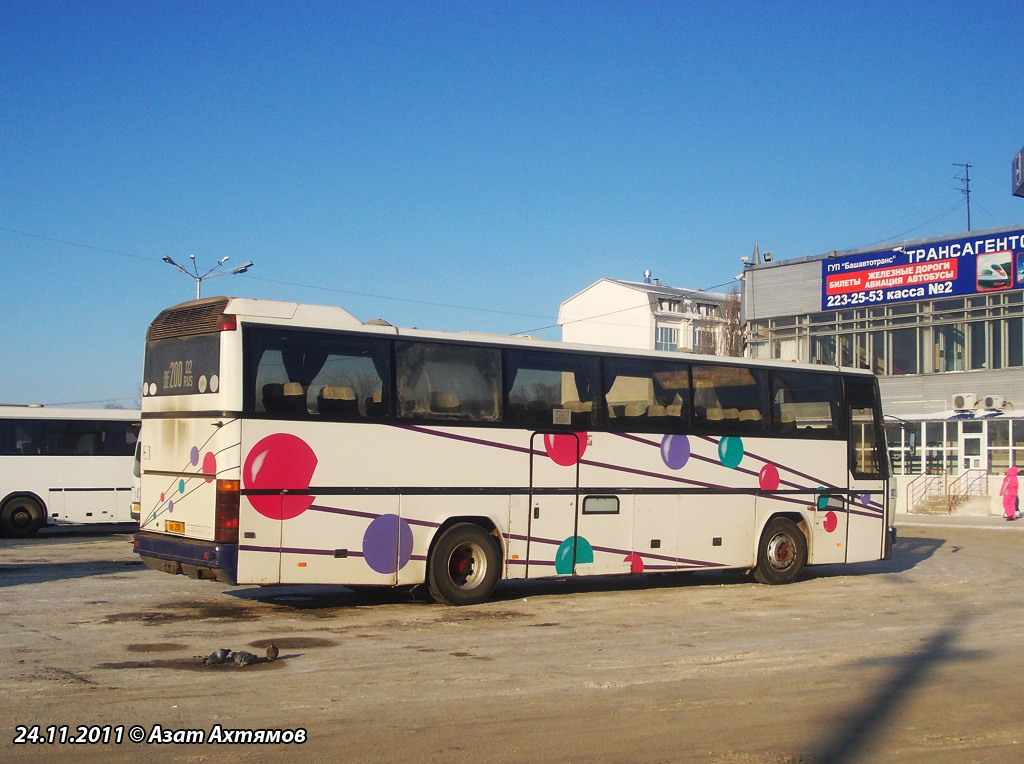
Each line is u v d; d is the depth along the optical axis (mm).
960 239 38656
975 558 21172
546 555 13461
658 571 14477
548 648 10039
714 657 9703
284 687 8023
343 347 12062
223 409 11242
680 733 6930
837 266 42312
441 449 12664
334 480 11820
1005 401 36750
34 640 9875
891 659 9773
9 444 23594
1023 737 7008
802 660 9641
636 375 14609
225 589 14016
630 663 9344
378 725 6953
